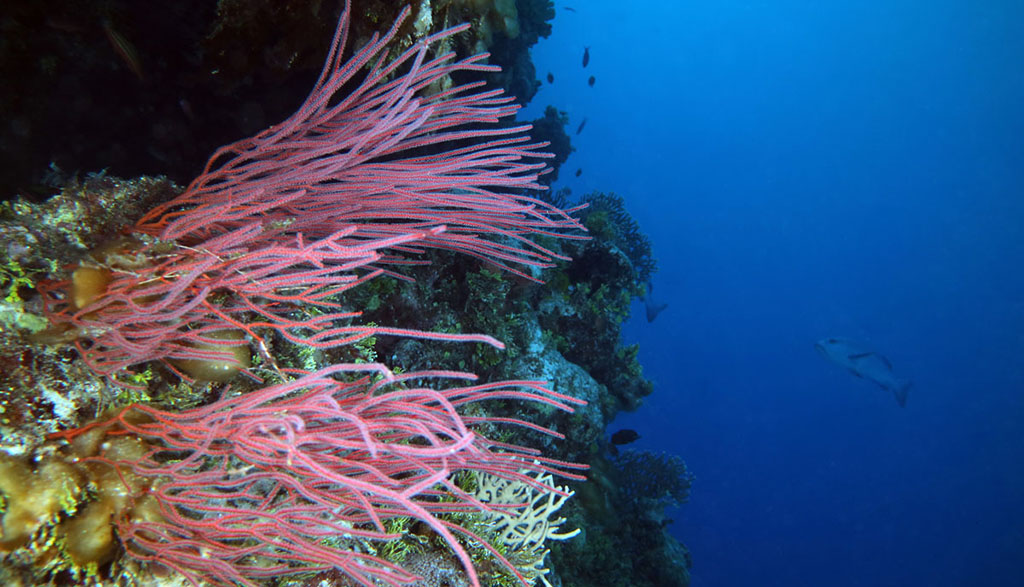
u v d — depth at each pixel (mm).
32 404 1544
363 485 1320
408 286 4711
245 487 1956
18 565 1353
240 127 4953
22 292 1794
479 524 2986
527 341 5938
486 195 2562
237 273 2150
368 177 2496
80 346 1723
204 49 3975
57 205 2135
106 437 1664
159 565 1664
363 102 2680
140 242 1981
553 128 12578
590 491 7906
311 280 1982
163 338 1858
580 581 7047
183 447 1691
